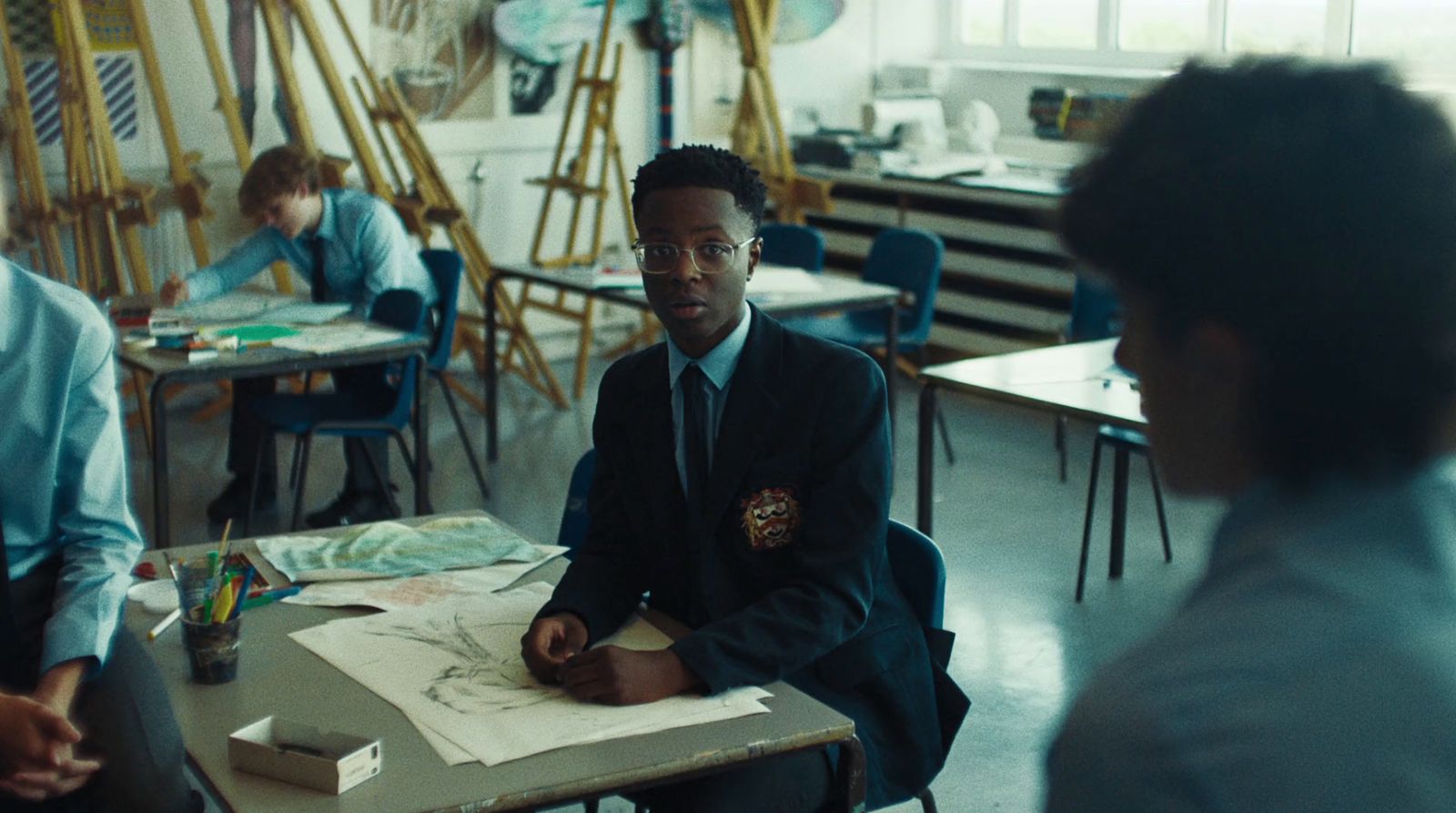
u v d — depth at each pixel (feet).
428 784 4.44
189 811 4.96
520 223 21.49
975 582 12.89
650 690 5.06
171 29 18.54
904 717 5.95
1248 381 1.84
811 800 5.51
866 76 23.49
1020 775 9.35
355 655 5.46
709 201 5.84
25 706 4.55
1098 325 14.98
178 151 18.08
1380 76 1.82
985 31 22.85
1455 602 1.71
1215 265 1.80
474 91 20.62
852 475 5.83
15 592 5.28
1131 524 14.44
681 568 6.05
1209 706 1.69
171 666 5.40
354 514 14.40
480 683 5.20
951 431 18.10
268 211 13.76
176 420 18.40
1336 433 1.78
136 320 13.15
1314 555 1.75
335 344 12.41
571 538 7.57
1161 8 20.01
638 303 14.83
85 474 5.33
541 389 19.95
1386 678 1.65
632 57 21.72
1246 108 1.84
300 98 18.78
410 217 18.80
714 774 5.31
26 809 4.99
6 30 17.39
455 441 17.66
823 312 14.52
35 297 5.18
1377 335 1.73
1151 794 1.69
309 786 4.41
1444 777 1.61
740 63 21.08
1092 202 1.95
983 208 20.02
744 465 5.89
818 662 5.92
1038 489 15.67
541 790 4.41
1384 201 1.74
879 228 21.53
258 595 6.02
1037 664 11.10
